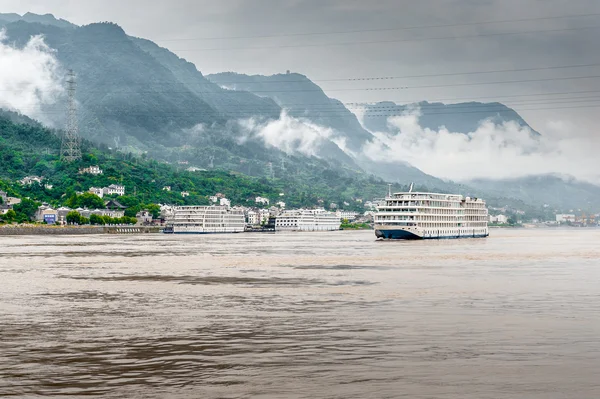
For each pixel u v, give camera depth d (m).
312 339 94.88
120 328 103.31
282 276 181.50
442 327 103.44
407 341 93.31
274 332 99.81
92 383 73.81
